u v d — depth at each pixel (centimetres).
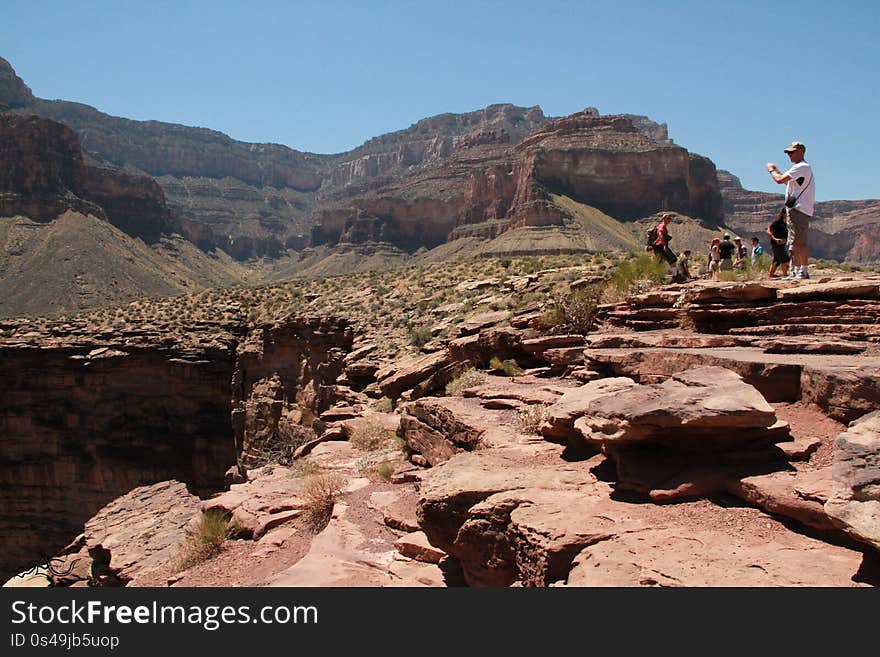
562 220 18325
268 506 1208
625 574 550
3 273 14525
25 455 5022
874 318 1059
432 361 2286
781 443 710
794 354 967
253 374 4650
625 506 691
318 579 799
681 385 810
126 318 5966
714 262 2038
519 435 1066
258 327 4897
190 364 4819
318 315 4697
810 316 1148
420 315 3966
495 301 3095
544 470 841
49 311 13000
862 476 520
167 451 4831
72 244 15438
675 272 1838
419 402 1445
